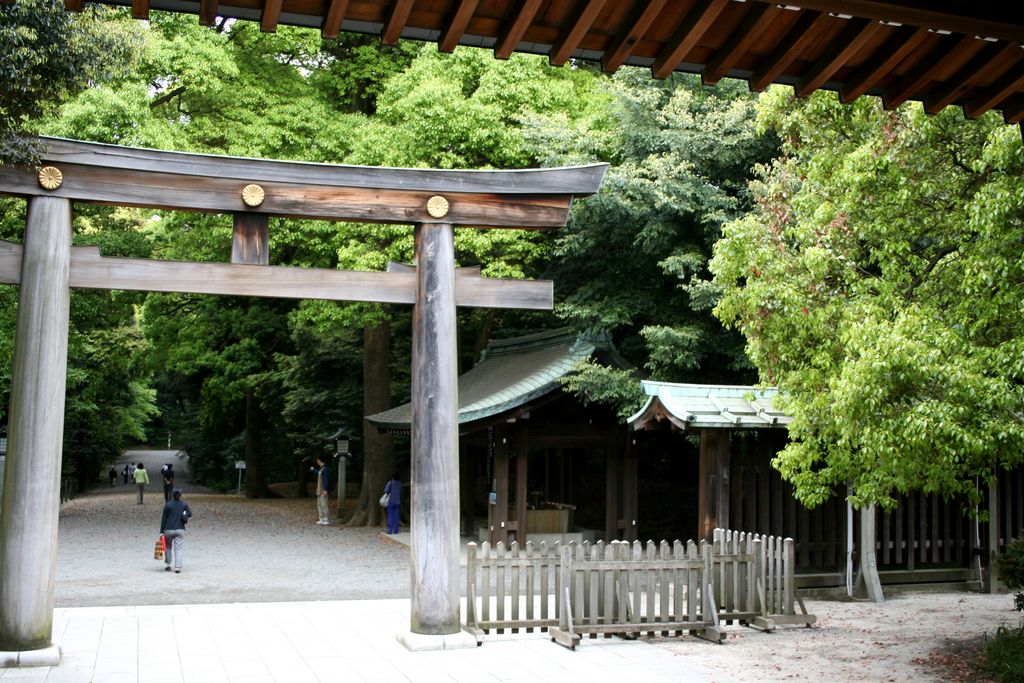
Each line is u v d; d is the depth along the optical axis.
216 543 19.42
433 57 20.50
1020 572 9.06
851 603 12.82
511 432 17.48
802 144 12.24
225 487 39.28
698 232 18.22
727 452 13.04
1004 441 8.14
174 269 9.15
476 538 19.84
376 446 24.00
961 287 8.59
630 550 9.93
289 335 29.56
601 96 20.31
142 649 9.20
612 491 17.83
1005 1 3.50
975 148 9.45
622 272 19.14
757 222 10.91
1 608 8.42
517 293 10.20
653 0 3.39
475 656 9.02
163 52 19.12
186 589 13.69
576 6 3.49
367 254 19.52
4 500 8.51
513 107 20.09
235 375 31.50
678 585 10.03
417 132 19.66
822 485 10.34
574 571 9.74
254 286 9.34
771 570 10.80
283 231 20.42
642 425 14.05
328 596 13.25
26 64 7.07
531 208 10.16
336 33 3.62
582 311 18.39
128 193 9.02
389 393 24.66
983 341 8.66
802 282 10.15
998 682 8.04
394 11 3.44
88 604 12.35
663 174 17.27
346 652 9.19
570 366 17.23
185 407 47.00
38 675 8.03
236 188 9.31
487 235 19.28
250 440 33.78
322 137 20.91
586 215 17.89
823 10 3.40
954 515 14.48
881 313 9.05
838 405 8.51
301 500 31.84
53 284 8.77
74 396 28.16
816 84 3.90
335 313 21.16
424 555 9.48
